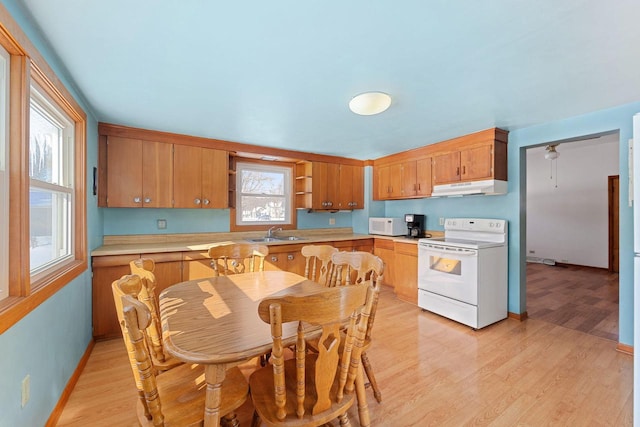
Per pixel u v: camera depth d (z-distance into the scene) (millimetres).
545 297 3959
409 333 2795
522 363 2240
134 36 1455
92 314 2537
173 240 3471
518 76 1881
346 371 1219
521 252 3154
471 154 3236
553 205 6266
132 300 1017
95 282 2553
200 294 1761
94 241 2668
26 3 1211
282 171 4375
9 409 1159
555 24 1358
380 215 4902
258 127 2984
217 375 1066
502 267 3137
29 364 1329
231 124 2877
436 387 1940
